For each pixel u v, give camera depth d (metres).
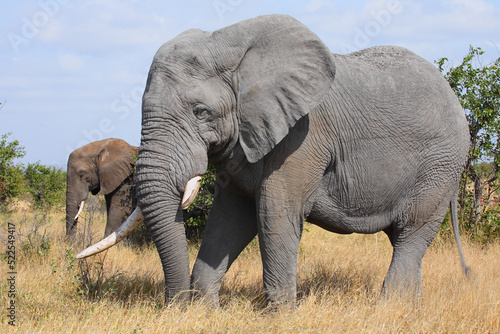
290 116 6.34
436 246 12.51
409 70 7.45
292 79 6.34
